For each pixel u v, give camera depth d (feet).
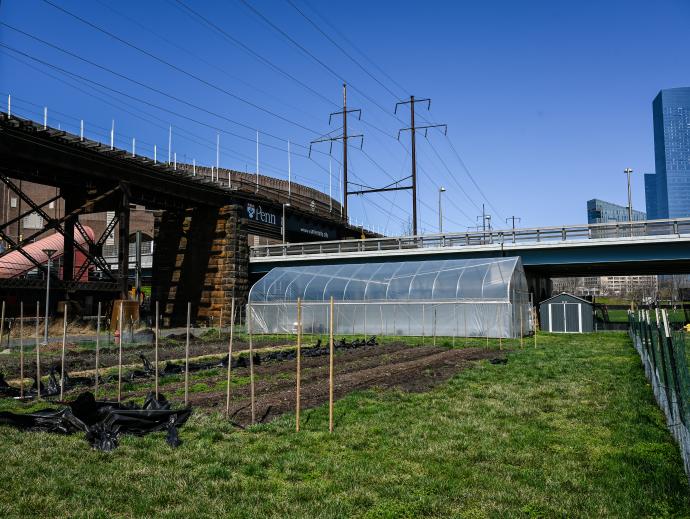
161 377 66.23
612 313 269.64
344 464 30.60
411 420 40.81
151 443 35.47
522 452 32.60
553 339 123.34
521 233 167.84
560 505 24.36
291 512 24.07
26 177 142.10
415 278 147.23
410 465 30.55
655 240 150.30
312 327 155.33
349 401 47.85
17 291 156.46
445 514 23.85
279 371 70.49
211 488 27.07
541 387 54.65
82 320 149.07
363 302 149.48
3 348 103.55
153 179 163.94
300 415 42.65
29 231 318.04
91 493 26.32
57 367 73.61
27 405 48.83
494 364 75.31
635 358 77.87
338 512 23.93
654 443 33.37
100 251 163.94
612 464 29.86
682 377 29.04
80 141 139.85
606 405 45.68
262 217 209.46
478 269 142.31
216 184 186.60
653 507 24.09
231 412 44.19
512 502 25.08
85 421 39.70
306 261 198.29
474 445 34.04
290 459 31.55
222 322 184.55
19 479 28.09
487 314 134.41
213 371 70.44
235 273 188.65
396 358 85.05
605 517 23.15
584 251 159.94
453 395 51.39
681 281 497.87
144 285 303.07
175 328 172.35
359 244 194.39
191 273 195.52
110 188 159.02
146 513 24.18
